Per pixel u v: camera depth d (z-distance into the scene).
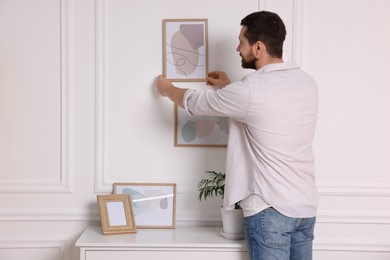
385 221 2.81
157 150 2.82
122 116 2.82
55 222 2.82
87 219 2.81
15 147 2.81
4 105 2.80
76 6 2.80
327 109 2.81
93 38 2.80
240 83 2.19
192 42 2.79
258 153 2.23
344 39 2.80
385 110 2.81
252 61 2.35
